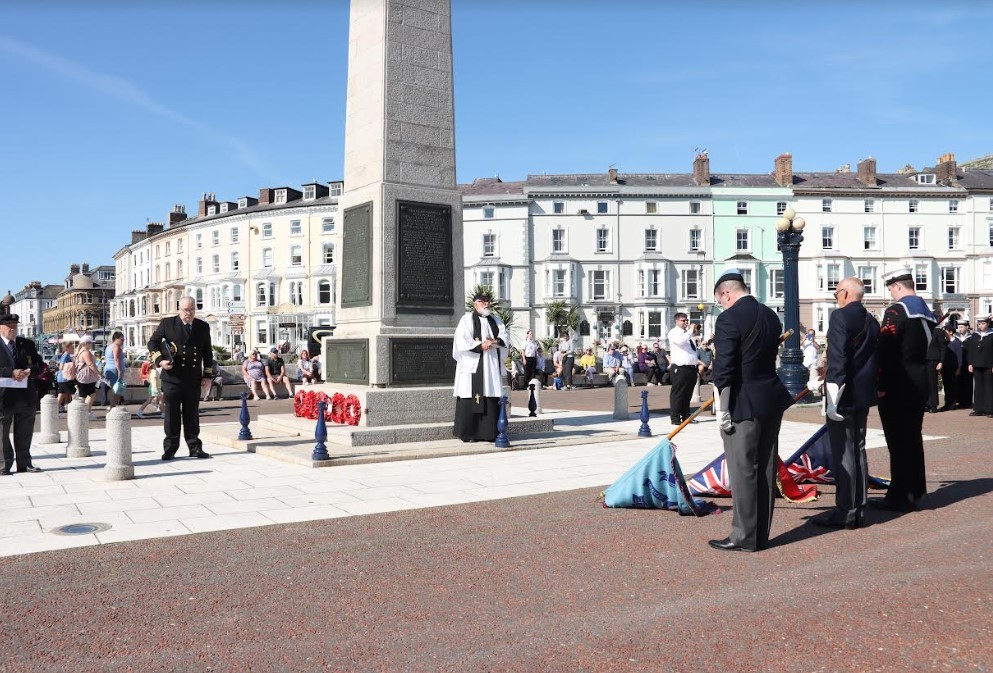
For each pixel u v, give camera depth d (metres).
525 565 5.49
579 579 5.16
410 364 12.00
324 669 3.78
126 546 6.04
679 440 12.45
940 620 4.28
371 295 12.14
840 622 4.29
